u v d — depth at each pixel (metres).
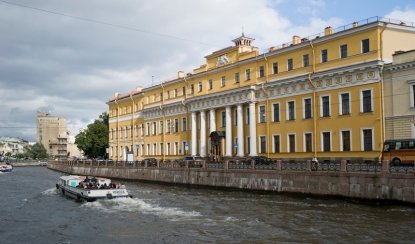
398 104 34.56
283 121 44.62
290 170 31.42
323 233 18.31
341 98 39.03
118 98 81.69
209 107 55.00
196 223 21.41
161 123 66.94
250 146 48.06
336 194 27.88
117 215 24.55
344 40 38.81
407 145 30.88
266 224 20.69
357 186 26.59
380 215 22.14
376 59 35.78
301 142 42.56
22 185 49.16
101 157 95.19
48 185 48.94
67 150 189.25
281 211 24.59
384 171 25.27
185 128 60.81
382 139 35.41
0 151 187.50
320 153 40.50
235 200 30.33
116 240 18.30
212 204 28.34
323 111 40.62
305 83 42.31
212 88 55.22
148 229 20.28
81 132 98.31
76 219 23.81
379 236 17.39
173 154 63.38
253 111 47.97
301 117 42.66
